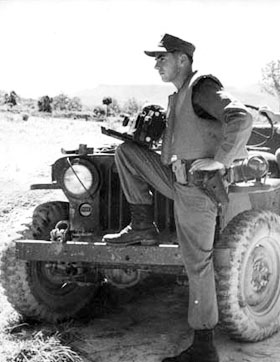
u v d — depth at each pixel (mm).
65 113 34062
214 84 3551
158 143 4250
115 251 4059
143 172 3943
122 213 4566
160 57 3736
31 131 18438
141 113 3949
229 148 3352
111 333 4484
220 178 3604
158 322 4754
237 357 3900
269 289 4344
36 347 4035
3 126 19391
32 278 4625
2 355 3980
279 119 5094
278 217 4324
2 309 4969
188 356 3715
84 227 4539
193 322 3693
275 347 4090
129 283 4539
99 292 5371
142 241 4000
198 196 3613
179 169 3658
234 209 4262
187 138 3619
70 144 14844
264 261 4258
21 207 8398
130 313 5016
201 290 3676
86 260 4168
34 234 4723
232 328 3982
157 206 4477
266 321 4242
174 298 5410
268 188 3980
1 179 9922
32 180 9867
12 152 13398
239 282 3926
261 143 5281
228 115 3361
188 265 3693
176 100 3734
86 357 3998
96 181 4484
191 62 3742
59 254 4262
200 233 3650
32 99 44375
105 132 3986
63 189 4539
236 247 3900
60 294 4867
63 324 4723
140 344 4238
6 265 4562
